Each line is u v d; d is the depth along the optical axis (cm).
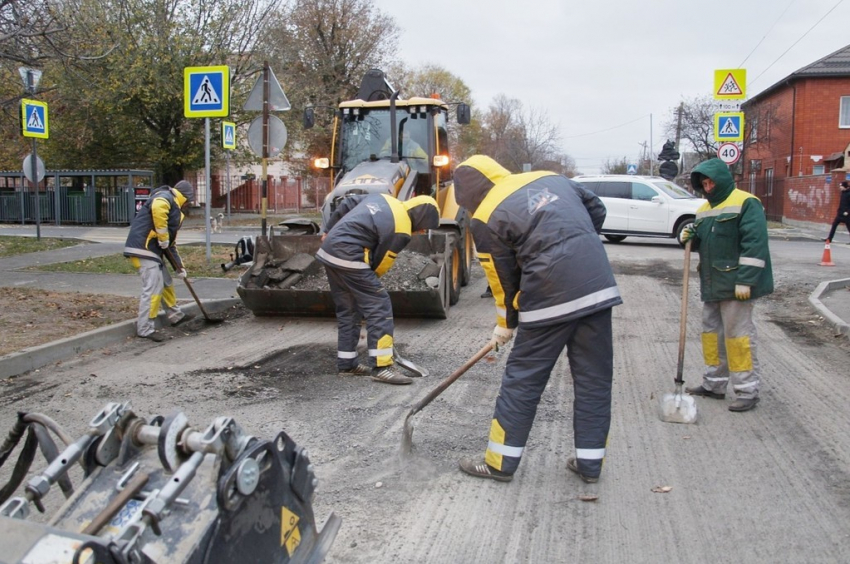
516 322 449
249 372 677
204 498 240
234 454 253
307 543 291
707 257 571
